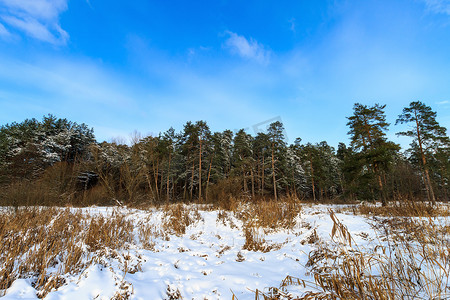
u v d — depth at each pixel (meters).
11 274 2.95
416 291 2.27
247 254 5.30
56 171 19.52
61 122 34.28
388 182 17.50
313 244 5.21
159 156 28.31
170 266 4.18
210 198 16.70
